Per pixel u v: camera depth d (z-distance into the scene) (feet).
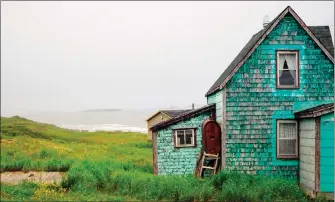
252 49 62.18
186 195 49.88
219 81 73.72
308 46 62.85
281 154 62.44
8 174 75.87
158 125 71.05
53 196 51.29
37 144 123.65
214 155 64.90
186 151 71.05
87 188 57.00
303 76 62.69
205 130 65.41
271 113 62.64
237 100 62.85
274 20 62.49
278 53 62.75
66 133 208.95
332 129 53.47
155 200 49.93
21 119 255.50
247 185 53.72
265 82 62.85
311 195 55.36
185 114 70.79
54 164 80.18
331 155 53.36
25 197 51.29
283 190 52.37
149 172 75.66
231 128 62.80
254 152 62.69
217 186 55.98
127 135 214.28
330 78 62.59
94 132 227.81
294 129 62.49
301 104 62.64
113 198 49.78
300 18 62.03
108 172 63.98
